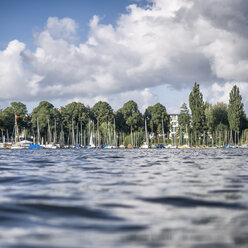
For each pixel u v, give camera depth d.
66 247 5.47
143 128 171.12
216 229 6.52
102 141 154.62
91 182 14.16
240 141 142.62
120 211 8.20
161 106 179.25
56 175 17.33
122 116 167.75
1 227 6.74
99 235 6.15
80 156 46.03
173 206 8.77
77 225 6.88
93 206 8.81
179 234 6.20
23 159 36.06
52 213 8.01
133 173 18.39
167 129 179.38
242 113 135.88
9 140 145.25
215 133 147.25
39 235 6.16
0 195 10.67
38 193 11.08
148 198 9.99
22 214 7.91
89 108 172.75
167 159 36.00
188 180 14.74
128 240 5.84
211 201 9.47
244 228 6.58
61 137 138.88
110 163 28.33
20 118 150.12
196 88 132.00
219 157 41.47
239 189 11.84
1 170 20.64
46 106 158.25
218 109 147.50
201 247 5.46
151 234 6.21
